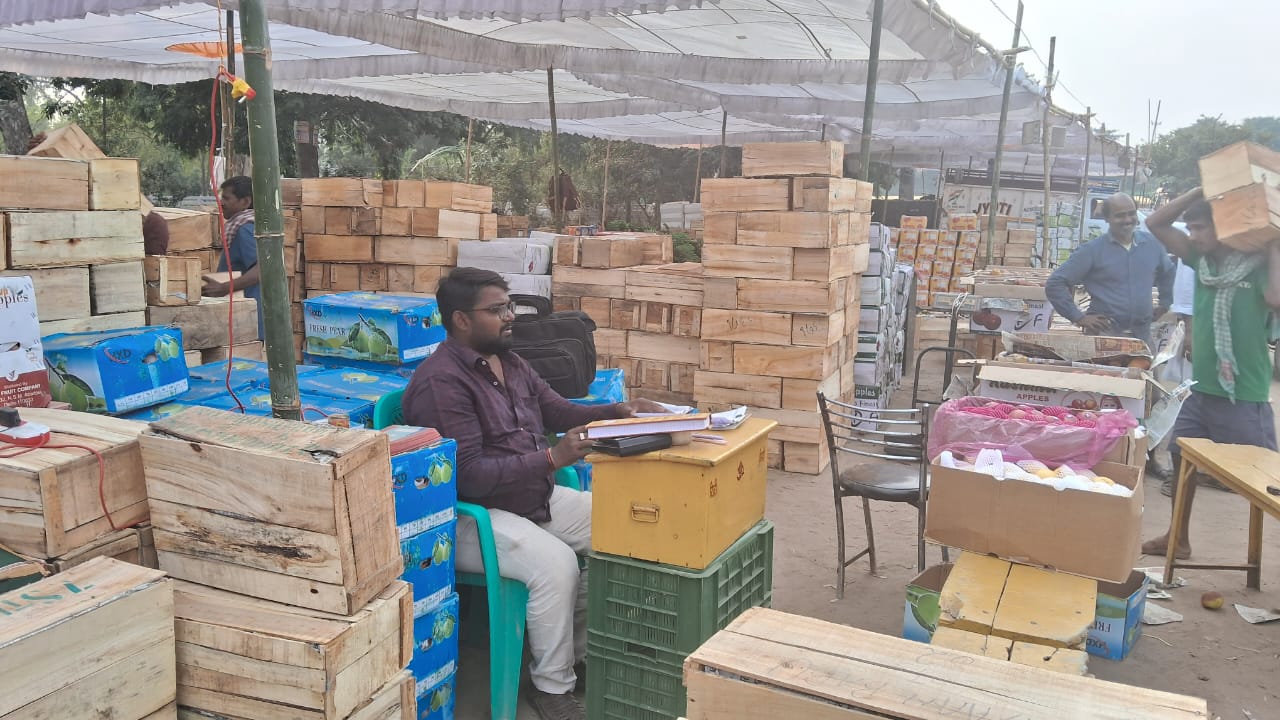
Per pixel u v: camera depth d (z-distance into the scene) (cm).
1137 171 2220
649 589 300
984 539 341
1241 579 466
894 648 196
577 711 322
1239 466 413
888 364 859
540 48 865
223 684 211
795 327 636
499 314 346
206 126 1791
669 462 291
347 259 753
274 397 283
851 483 432
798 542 517
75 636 184
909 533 536
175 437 225
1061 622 290
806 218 618
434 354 347
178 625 213
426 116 2070
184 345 423
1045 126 1288
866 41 795
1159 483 651
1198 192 490
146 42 920
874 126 1579
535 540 320
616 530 303
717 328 659
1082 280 658
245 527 218
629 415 376
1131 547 321
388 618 222
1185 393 432
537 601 319
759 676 183
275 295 278
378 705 221
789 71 896
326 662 201
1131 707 173
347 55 970
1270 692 354
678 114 1548
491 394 346
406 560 281
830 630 205
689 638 294
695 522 290
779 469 659
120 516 228
